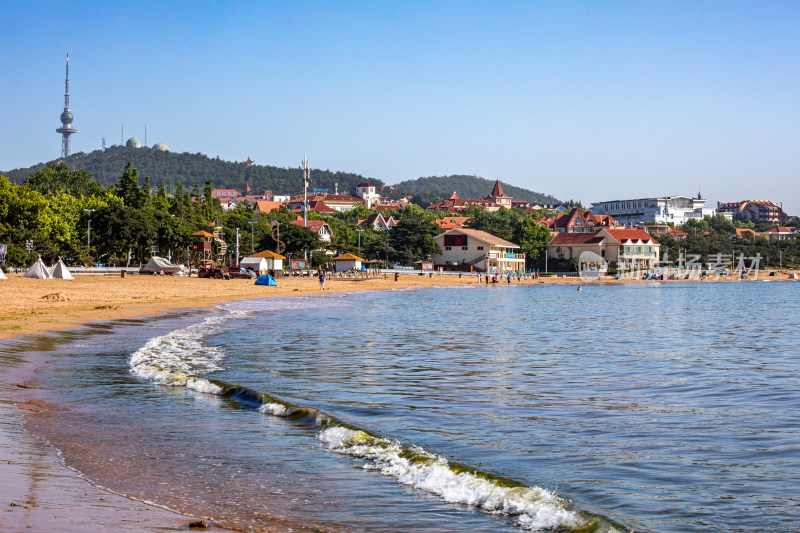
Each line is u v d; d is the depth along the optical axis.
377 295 83.69
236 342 29.73
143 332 32.41
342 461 11.44
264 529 8.09
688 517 8.95
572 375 22.11
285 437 12.98
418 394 18.03
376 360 24.92
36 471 9.96
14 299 47.94
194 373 20.69
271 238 137.75
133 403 15.92
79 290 62.62
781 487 10.26
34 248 101.38
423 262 160.50
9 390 16.83
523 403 17.00
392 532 8.23
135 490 9.43
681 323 46.69
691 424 14.65
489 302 73.00
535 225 195.75
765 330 41.19
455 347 30.12
